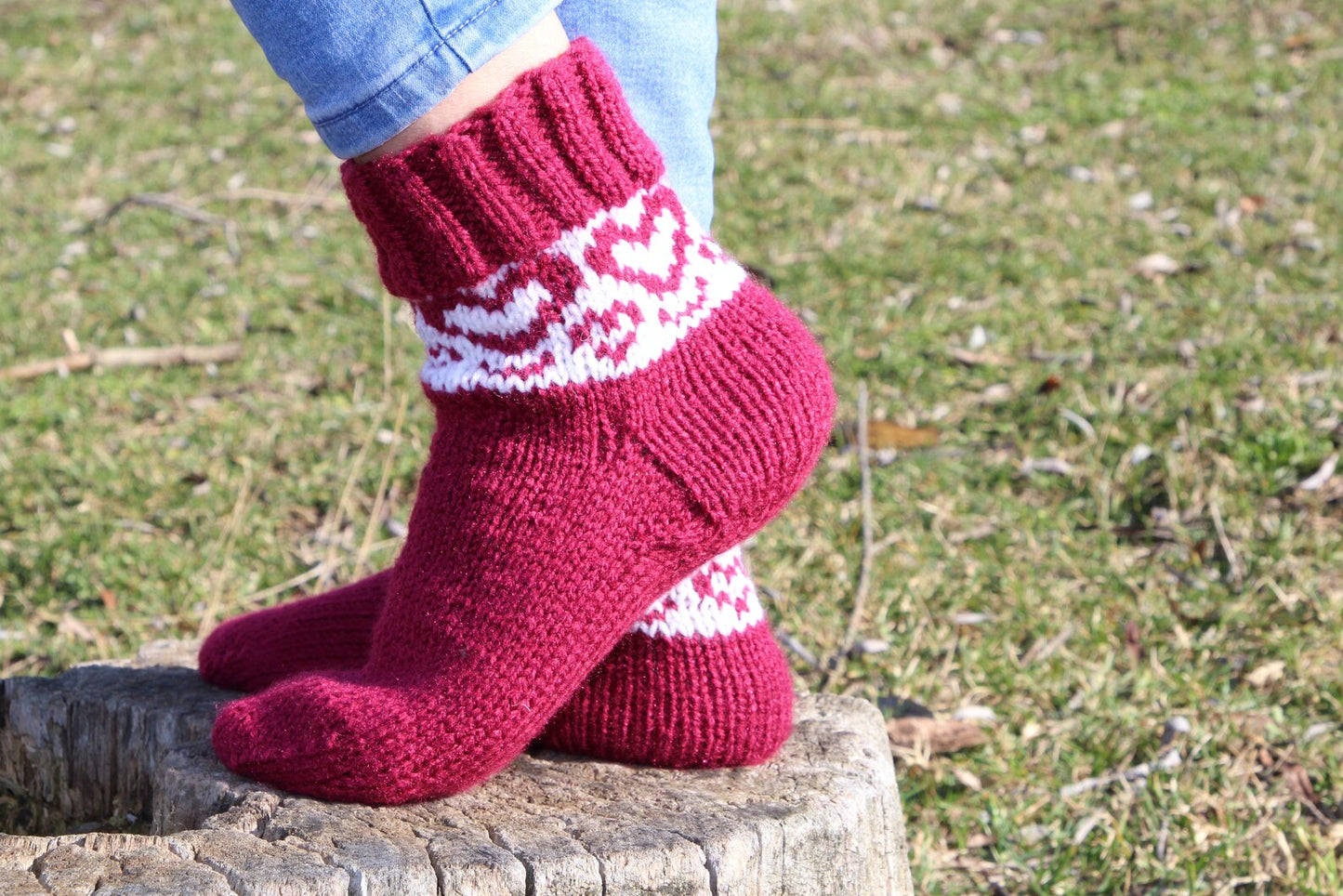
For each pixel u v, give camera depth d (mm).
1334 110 5469
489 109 1352
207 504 3082
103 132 5801
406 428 3393
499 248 1393
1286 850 2018
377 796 1471
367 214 1403
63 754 1875
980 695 2451
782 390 1573
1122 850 2049
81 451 3291
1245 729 2307
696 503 1535
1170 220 4551
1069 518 2979
